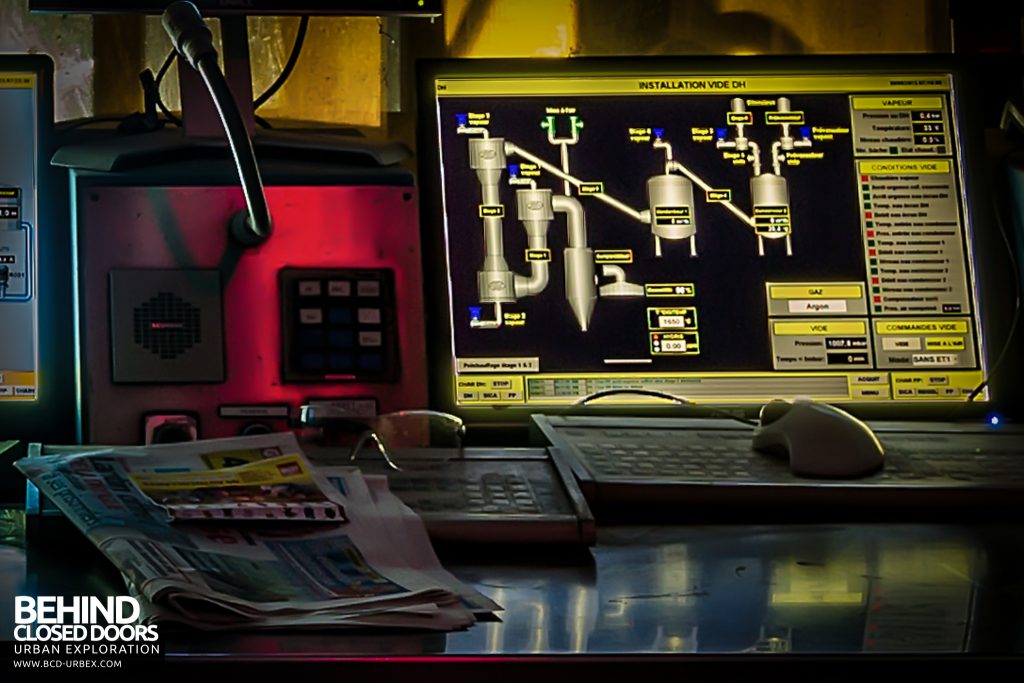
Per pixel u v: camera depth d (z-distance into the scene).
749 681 0.67
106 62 1.73
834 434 1.18
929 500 1.12
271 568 0.82
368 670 0.67
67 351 1.44
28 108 1.48
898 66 1.63
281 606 0.74
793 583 0.87
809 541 1.03
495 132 1.56
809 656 0.68
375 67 1.77
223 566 0.81
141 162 1.40
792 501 1.12
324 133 1.62
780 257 1.56
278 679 0.66
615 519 1.12
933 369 1.55
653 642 0.70
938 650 0.69
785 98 1.61
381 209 1.44
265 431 1.37
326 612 0.74
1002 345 1.56
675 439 1.30
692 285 1.54
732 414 1.49
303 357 1.39
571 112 1.58
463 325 1.50
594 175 1.56
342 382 1.40
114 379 1.36
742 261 1.56
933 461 1.22
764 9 1.80
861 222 1.58
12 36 1.72
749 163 1.58
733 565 0.93
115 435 1.35
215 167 1.42
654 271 1.54
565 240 1.54
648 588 0.85
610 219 1.55
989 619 0.76
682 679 0.67
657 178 1.57
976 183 1.60
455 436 1.40
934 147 1.61
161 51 1.73
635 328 1.53
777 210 1.57
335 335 1.41
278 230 1.41
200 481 0.99
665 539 1.03
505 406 1.49
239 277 1.40
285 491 0.98
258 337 1.39
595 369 1.51
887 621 0.76
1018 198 1.61
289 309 1.40
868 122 1.61
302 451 1.11
